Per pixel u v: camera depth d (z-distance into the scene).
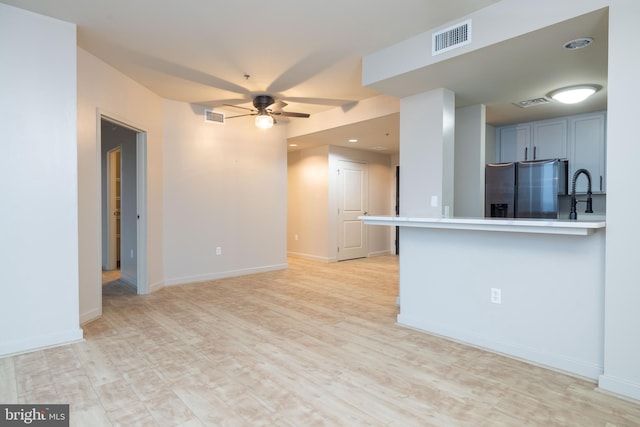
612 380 2.06
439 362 2.48
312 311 3.69
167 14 2.66
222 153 5.33
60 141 2.76
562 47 2.54
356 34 2.95
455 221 2.57
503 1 2.44
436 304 3.04
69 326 2.80
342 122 5.12
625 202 2.00
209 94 4.54
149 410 1.88
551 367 2.39
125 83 3.87
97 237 3.42
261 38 3.04
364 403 1.95
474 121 3.89
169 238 4.80
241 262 5.58
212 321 3.35
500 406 1.93
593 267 2.22
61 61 2.76
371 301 4.08
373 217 3.14
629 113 1.97
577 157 4.21
